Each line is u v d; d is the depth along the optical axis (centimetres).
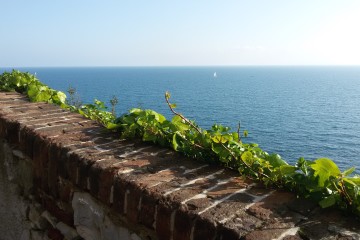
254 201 152
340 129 5047
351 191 143
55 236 230
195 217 139
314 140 4200
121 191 171
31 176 247
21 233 273
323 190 150
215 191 162
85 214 200
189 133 229
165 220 149
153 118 236
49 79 18075
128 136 241
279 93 11038
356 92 12162
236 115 5731
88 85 13038
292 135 4409
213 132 225
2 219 299
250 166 183
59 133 246
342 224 134
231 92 10762
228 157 195
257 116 5778
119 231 178
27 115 296
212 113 5725
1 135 280
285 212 142
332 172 149
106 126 268
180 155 215
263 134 4391
